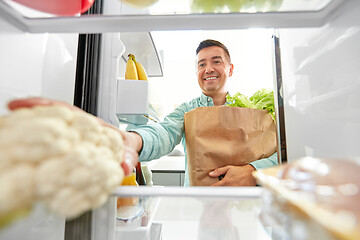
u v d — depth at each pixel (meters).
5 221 0.15
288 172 0.20
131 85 0.57
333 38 0.33
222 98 1.09
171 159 1.84
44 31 0.31
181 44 2.32
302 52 0.43
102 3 0.42
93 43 0.46
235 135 0.68
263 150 0.70
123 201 0.32
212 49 1.03
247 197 0.26
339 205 0.14
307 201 0.15
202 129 0.69
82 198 0.16
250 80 2.24
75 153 0.15
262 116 0.72
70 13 0.30
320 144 0.37
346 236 0.11
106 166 0.17
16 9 0.26
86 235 0.29
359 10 0.28
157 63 1.14
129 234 0.31
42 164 0.15
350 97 0.30
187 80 2.37
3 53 0.25
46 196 0.15
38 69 0.31
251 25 0.32
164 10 0.32
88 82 0.45
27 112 0.16
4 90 0.26
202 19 0.31
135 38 0.82
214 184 0.65
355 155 0.30
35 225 0.27
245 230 0.26
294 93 0.46
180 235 0.26
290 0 0.30
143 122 0.85
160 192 0.28
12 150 0.14
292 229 0.17
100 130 0.19
